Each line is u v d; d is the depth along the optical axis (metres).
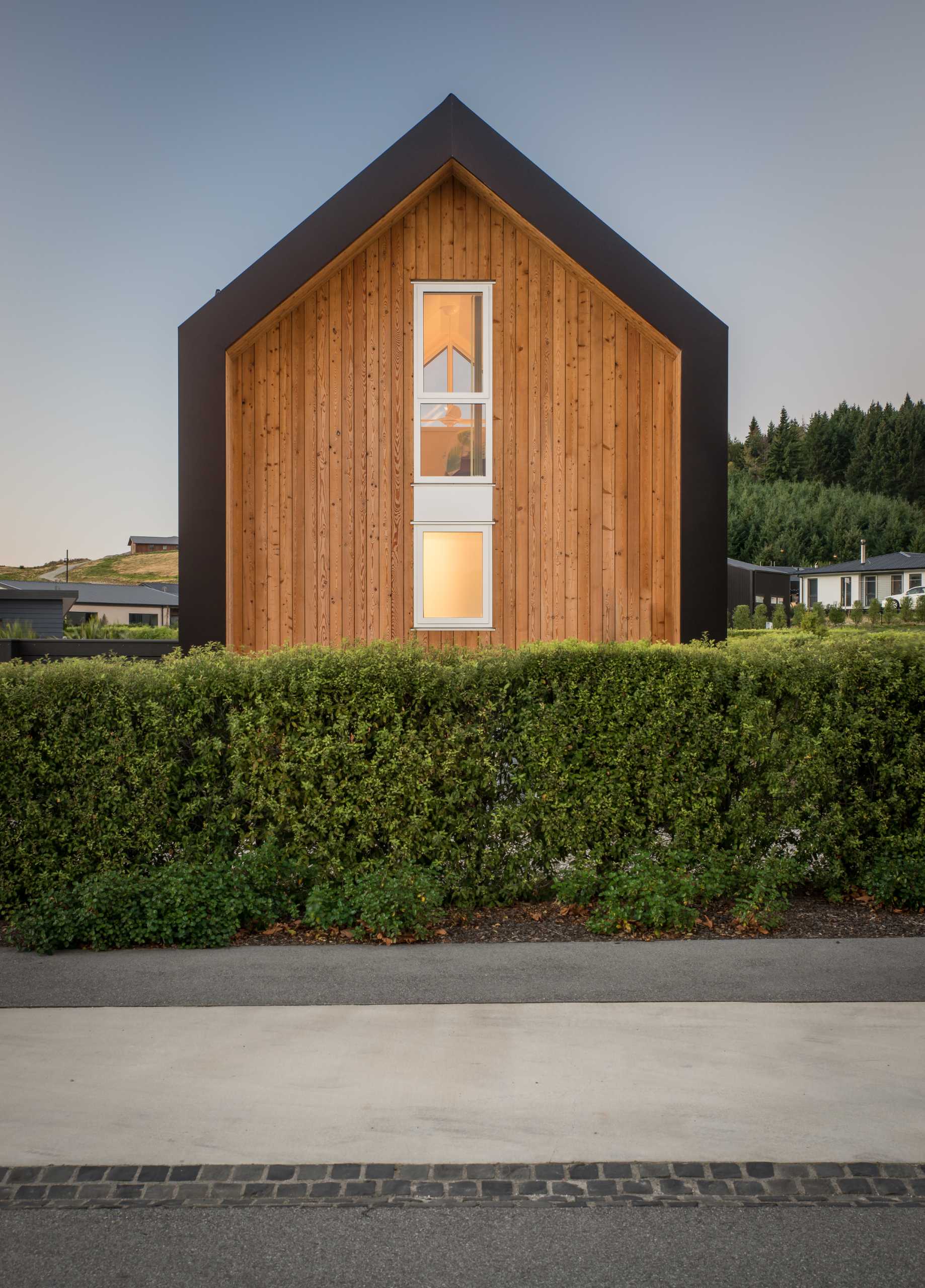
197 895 4.87
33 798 5.27
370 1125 2.98
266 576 10.19
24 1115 3.04
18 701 5.22
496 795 5.44
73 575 133.88
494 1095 3.18
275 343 10.23
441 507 10.29
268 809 5.40
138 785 5.25
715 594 10.02
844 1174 2.72
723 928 5.00
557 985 4.19
